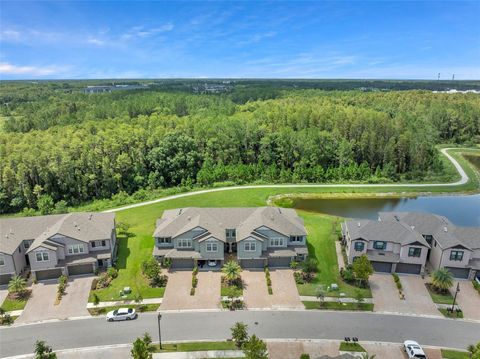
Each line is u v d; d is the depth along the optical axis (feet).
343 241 179.93
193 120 368.27
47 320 126.31
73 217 165.48
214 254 156.97
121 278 151.23
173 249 160.45
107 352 112.37
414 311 131.95
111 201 258.16
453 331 122.21
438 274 139.85
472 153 414.00
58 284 147.13
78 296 139.64
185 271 156.97
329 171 311.88
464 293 142.10
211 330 121.60
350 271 150.10
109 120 372.17
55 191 264.31
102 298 138.41
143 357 96.17
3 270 144.87
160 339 112.37
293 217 178.50
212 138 328.70
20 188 250.37
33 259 146.51
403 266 155.53
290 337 118.42
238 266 146.61
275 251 158.71
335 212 241.35
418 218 171.12
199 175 296.30
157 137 310.65
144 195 266.77
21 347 114.11
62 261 151.43
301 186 295.07
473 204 262.67
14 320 126.00
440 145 452.35
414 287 146.00
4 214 245.86
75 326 123.54
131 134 304.30
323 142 325.01
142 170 295.28
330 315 129.49
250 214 173.99
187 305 134.31
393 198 274.36
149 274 145.28
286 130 333.21
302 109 385.70
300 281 148.46
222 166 312.09
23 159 252.42
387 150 324.80
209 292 142.10
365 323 125.49
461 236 153.58
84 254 156.25
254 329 122.01
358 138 341.82
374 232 158.40
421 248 150.82
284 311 131.44
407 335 120.06
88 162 272.10
